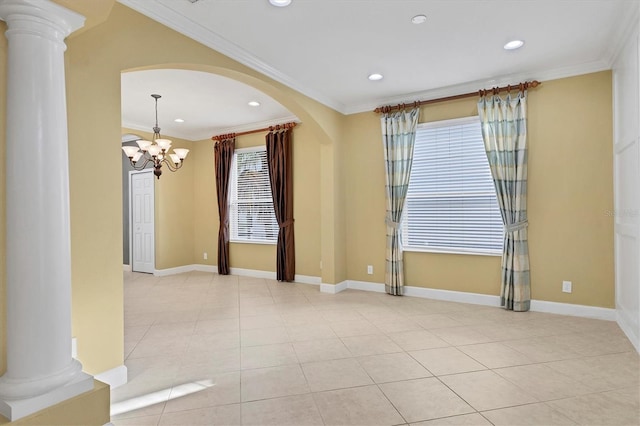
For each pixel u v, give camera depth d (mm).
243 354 2979
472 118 4422
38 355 1580
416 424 1973
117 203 2482
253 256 6500
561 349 2990
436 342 3191
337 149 5172
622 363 2707
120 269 2504
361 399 2242
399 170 4820
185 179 7125
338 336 3377
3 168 1637
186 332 3539
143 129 6344
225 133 6750
